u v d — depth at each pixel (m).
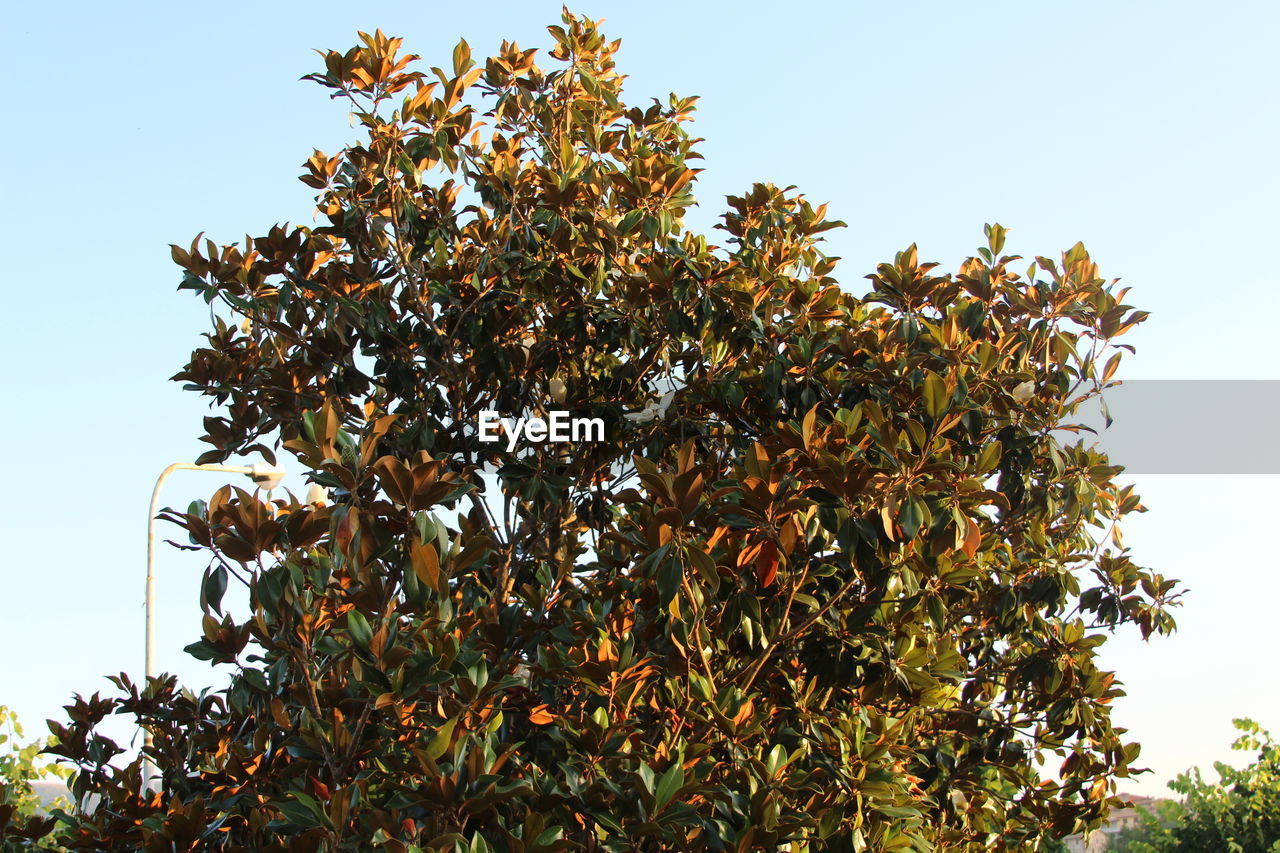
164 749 6.14
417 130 7.38
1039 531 7.54
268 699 5.44
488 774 4.33
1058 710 7.61
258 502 4.63
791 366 6.62
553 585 6.55
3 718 9.20
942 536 5.03
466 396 7.32
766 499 4.93
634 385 7.20
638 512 5.44
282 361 7.16
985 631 8.05
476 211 7.62
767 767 5.05
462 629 5.68
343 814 4.37
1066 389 7.18
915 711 6.96
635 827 4.57
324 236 7.38
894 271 6.91
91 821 5.95
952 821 7.44
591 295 7.04
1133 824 20.78
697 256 7.07
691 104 8.75
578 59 8.45
